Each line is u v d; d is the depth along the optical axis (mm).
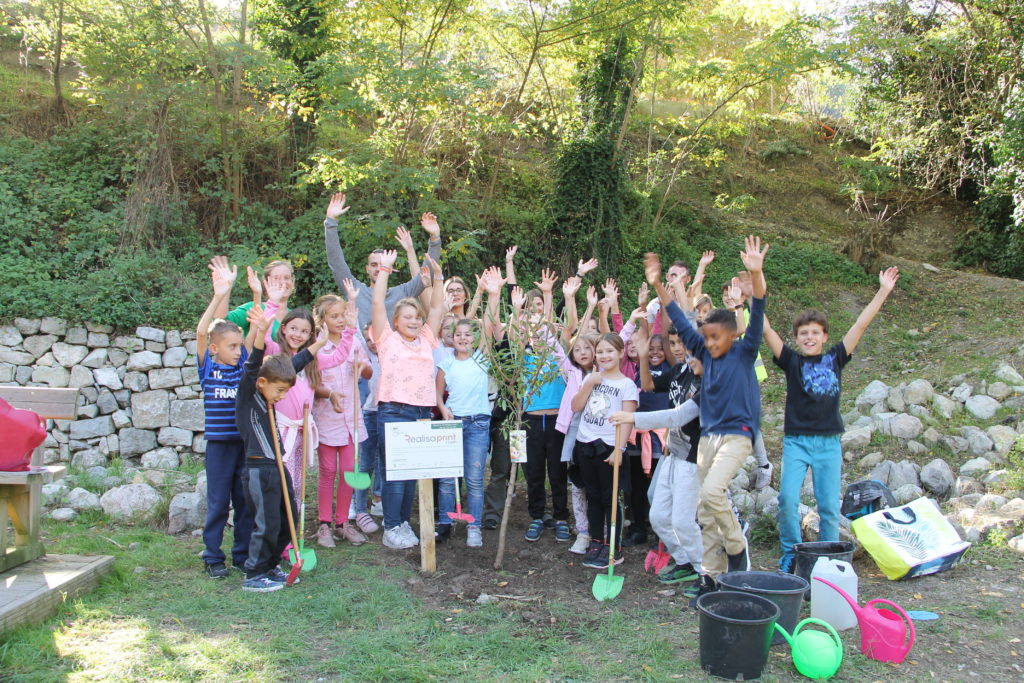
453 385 5223
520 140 13641
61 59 10875
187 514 5344
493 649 3553
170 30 9648
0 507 4004
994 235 14445
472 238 9758
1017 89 12867
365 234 9594
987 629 3729
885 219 16047
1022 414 6637
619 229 12312
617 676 3311
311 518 5645
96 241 8625
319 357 4902
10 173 9039
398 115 10445
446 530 5223
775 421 8234
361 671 3279
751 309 4027
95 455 7352
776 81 12828
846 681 3244
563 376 5395
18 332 7578
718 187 16375
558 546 5215
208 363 4480
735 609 3404
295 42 10406
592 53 12469
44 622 3652
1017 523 4883
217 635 3613
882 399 7449
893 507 4848
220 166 9961
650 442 5016
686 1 12117
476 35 11984
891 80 14859
